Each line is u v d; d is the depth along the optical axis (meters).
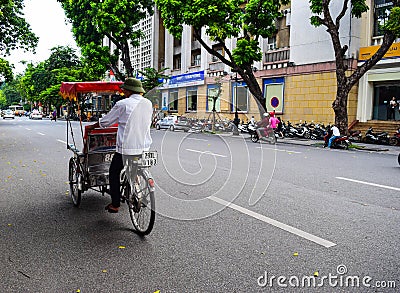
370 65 15.58
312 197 6.12
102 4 26.30
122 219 4.95
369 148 15.09
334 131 15.30
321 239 4.20
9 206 5.55
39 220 4.89
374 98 20.12
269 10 18.27
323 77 20.91
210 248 3.93
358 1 16.11
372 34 19.86
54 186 6.94
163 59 36.44
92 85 5.80
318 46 21.20
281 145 15.95
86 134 5.08
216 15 17.22
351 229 4.54
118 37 28.05
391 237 4.27
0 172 8.33
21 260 3.63
